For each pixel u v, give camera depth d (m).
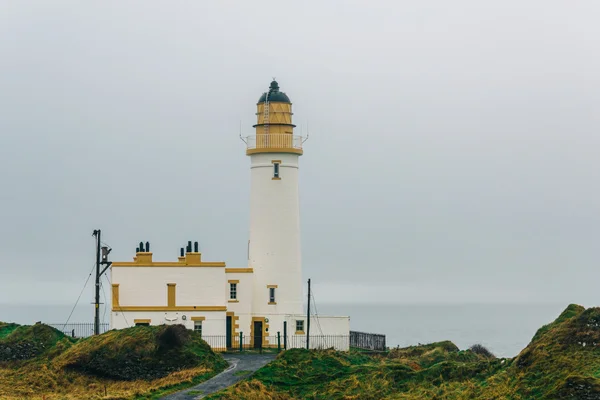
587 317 70.19
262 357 92.31
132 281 97.19
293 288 102.75
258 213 103.44
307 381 77.81
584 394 61.09
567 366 65.94
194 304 97.81
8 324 96.69
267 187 103.31
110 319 96.94
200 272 98.19
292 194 103.62
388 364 80.56
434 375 75.50
